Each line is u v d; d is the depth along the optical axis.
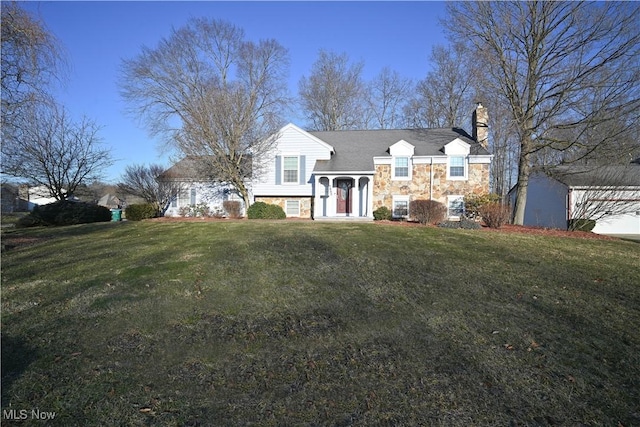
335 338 4.30
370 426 2.77
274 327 4.60
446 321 4.83
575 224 17.42
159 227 15.06
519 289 6.34
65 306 5.33
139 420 2.79
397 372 3.55
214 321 4.77
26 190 27.97
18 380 3.33
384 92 41.66
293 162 22.06
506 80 17.77
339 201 21.81
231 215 21.70
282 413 2.90
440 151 21.17
